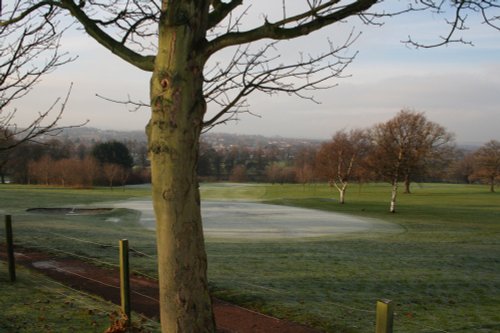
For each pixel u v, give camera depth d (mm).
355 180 57875
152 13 5086
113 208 37781
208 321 3656
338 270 12508
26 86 6062
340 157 55906
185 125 3467
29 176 77688
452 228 30531
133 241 16984
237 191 78938
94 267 10836
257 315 7812
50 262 11367
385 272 12531
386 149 44156
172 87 3398
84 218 30172
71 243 14688
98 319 6785
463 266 14516
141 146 111625
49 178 75500
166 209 3504
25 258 11820
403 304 9109
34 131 5070
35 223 22062
